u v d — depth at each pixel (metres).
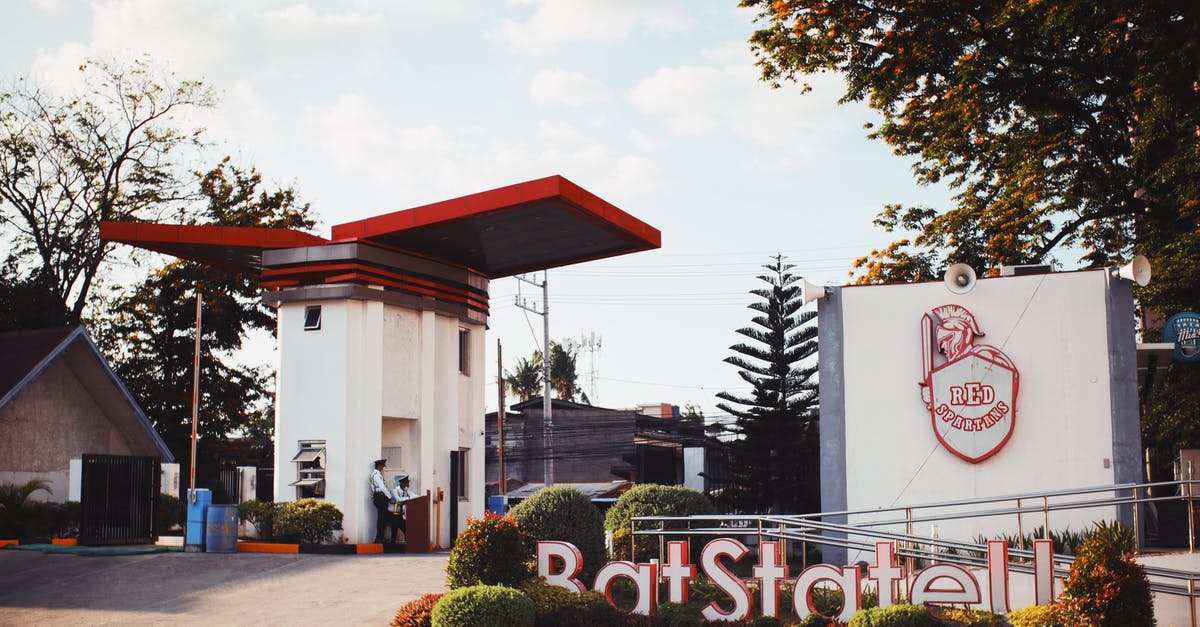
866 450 20.44
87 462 22.97
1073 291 19.91
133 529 23.84
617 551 19.88
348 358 23.69
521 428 62.56
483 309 27.72
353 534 23.17
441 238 24.06
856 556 20.00
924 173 31.84
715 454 43.69
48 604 16.17
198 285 41.56
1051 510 17.64
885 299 20.75
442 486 25.58
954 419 20.06
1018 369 19.94
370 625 14.78
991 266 30.20
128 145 44.09
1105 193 29.39
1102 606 14.16
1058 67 27.55
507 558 15.25
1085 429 19.55
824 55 28.44
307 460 23.67
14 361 30.45
